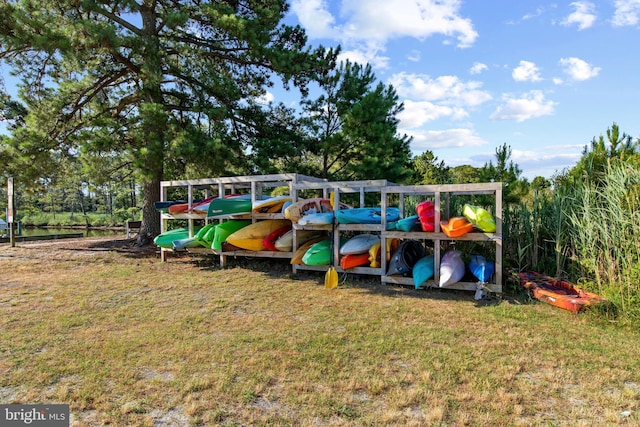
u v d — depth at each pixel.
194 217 8.02
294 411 2.43
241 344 3.56
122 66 10.84
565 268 5.71
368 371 2.99
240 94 10.41
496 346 3.48
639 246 4.36
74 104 10.42
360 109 9.73
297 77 11.22
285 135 11.06
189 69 10.09
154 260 8.53
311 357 3.25
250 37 9.61
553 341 3.60
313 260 6.37
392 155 10.54
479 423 2.29
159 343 3.59
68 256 9.03
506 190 6.86
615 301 4.30
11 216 10.47
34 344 3.57
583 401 2.55
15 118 11.02
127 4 8.70
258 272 7.09
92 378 2.89
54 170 10.60
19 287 5.95
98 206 36.59
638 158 5.25
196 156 8.91
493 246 6.36
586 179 5.50
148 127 9.04
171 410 2.46
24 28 7.91
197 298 5.28
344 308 4.75
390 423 2.29
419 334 3.80
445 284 5.29
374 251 6.11
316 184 6.95
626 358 3.22
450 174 18.11
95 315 4.48
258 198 7.79
